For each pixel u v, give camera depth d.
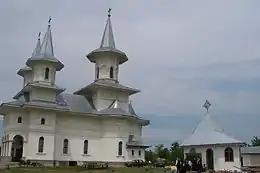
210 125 52.50
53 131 58.31
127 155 61.97
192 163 31.64
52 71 61.78
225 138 49.41
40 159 56.03
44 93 59.75
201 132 52.28
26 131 57.03
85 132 62.75
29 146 55.72
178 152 79.00
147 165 62.75
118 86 66.75
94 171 44.16
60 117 61.09
